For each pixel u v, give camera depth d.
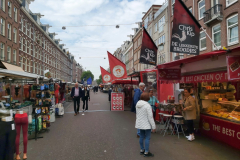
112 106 11.78
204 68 5.43
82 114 10.28
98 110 11.97
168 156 4.15
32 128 5.86
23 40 24.16
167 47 20.80
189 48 5.12
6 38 19.03
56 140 5.40
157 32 24.36
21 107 7.66
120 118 8.94
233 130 4.55
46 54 35.66
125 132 6.26
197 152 4.40
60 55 50.19
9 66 7.79
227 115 4.95
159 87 8.00
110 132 6.25
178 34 5.04
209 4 14.05
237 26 11.93
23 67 24.14
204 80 5.84
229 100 6.03
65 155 4.23
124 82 13.67
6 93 7.33
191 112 5.34
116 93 11.84
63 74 54.41
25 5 26.19
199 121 6.01
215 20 13.35
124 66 11.11
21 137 5.82
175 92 8.20
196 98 6.14
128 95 14.62
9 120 3.69
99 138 5.55
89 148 4.68
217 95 6.10
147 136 4.17
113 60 11.06
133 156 4.16
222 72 5.10
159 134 6.04
